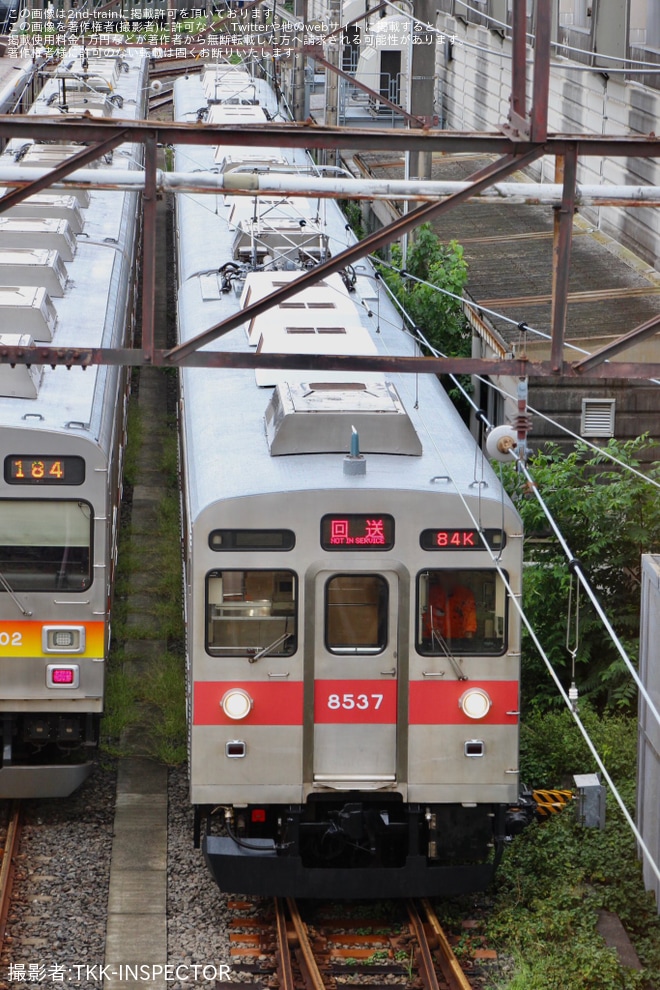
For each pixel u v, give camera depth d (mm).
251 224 24047
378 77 55156
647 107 31922
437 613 15469
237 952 15344
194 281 23547
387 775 15625
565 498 21672
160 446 34688
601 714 21234
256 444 16422
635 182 33375
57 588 17250
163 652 24031
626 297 29875
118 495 23938
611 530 21438
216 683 15336
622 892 16125
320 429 15992
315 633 15336
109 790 19547
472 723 15594
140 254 41500
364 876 15750
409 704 15484
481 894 16719
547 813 17625
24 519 17094
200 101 43250
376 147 12219
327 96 45406
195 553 15148
